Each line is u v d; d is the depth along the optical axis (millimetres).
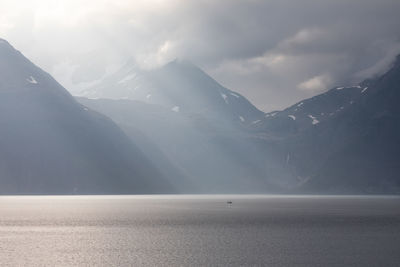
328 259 149000
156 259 150000
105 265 141250
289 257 152375
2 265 140875
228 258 151250
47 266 139625
